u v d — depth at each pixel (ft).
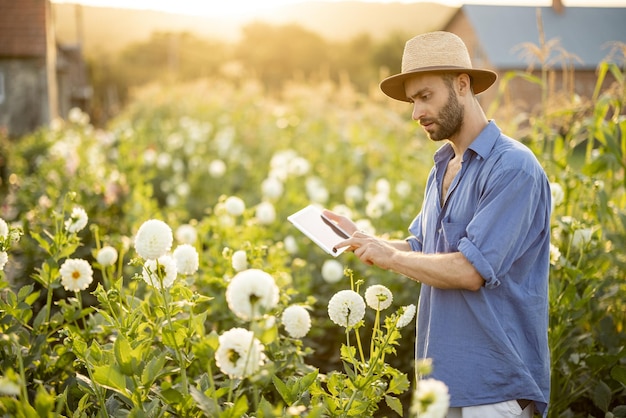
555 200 12.92
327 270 15.62
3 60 67.97
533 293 8.80
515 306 8.71
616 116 15.44
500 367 8.58
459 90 8.87
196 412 8.09
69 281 10.61
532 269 8.89
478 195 8.72
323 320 16.24
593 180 13.91
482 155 8.68
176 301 9.62
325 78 59.67
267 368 7.11
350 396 8.61
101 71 188.03
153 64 211.82
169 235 8.31
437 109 8.82
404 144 38.34
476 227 8.30
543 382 8.89
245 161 40.55
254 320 6.65
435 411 5.92
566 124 16.56
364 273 17.57
